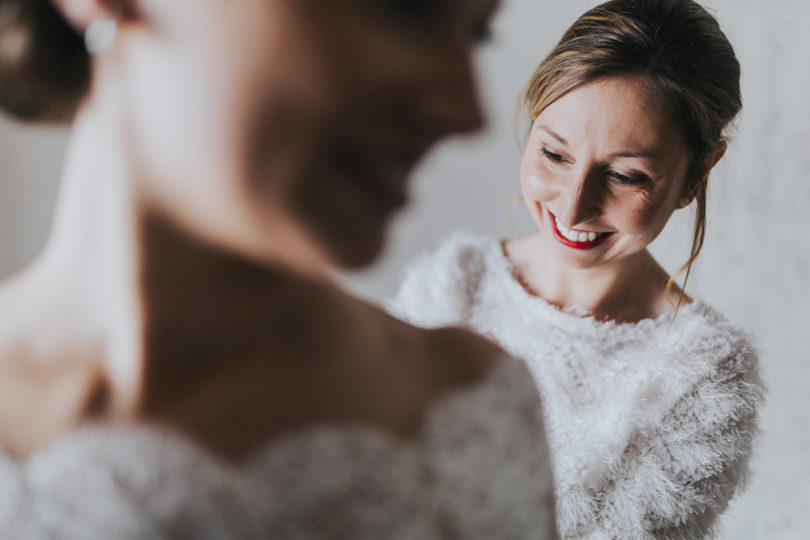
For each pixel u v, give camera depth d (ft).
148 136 1.03
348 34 0.90
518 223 4.83
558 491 3.36
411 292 3.98
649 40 2.83
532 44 4.06
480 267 3.95
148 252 1.12
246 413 1.26
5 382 1.25
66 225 1.23
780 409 5.77
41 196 5.32
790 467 5.68
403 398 1.49
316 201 0.98
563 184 3.10
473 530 1.52
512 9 3.96
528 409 1.73
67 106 1.17
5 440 1.24
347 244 1.01
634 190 3.01
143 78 1.01
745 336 3.49
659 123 2.89
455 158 4.20
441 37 0.93
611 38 2.86
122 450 1.21
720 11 5.43
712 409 3.29
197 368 1.22
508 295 3.78
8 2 1.09
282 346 1.29
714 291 5.91
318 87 0.91
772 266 5.76
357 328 1.43
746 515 5.66
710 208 5.55
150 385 1.20
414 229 4.24
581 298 3.61
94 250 1.18
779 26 5.51
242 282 1.19
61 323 1.23
